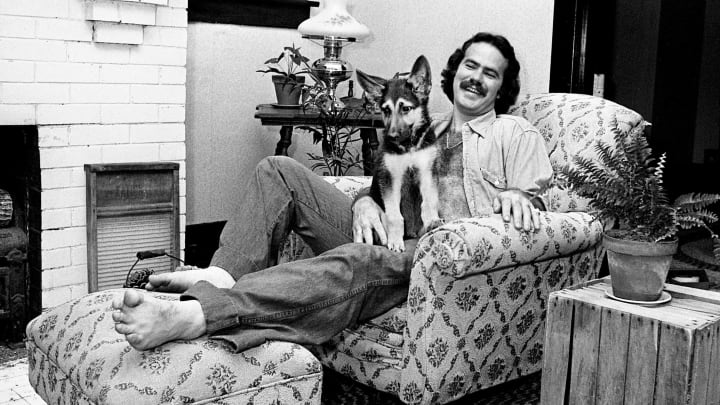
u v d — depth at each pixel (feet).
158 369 4.58
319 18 9.78
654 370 5.02
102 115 8.37
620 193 5.24
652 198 5.20
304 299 5.34
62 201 8.18
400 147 6.28
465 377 5.89
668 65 8.59
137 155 8.72
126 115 8.57
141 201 8.59
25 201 8.24
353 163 10.18
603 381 5.31
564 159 6.89
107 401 4.42
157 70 8.75
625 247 5.20
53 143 8.04
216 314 4.92
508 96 6.54
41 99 7.88
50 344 5.24
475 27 9.82
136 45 8.54
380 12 11.10
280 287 5.27
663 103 8.71
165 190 8.75
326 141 9.93
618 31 8.92
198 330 4.87
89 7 8.03
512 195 5.92
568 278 6.56
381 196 6.30
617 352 5.21
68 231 8.27
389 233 6.15
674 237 5.29
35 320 5.59
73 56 8.05
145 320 4.59
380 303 5.92
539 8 9.07
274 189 6.21
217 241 11.07
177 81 8.93
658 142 8.83
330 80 9.90
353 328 6.16
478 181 6.24
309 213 6.37
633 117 6.96
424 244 5.54
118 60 8.41
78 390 4.77
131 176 8.49
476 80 6.23
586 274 6.74
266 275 5.37
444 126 6.45
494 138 6.29
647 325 5.03
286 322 5.32
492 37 6.38
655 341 4.99
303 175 6.40
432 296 5.53
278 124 9.40
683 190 8.68
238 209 6.21
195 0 10.24
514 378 6.37
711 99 8.34
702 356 4.95
